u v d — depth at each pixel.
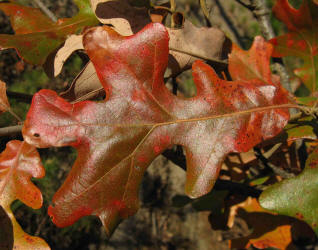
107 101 0.15
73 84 0.16
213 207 0.27
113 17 0.17
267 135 0.16
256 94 0.17
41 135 0.14
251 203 0.26
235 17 0.67
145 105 0.15
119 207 0.15
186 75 0.64
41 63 0.18
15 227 0.16
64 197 0.14
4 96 0.18
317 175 0.16
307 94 0.62
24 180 0.17
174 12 0.18
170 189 0.65
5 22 0.58
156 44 0.15
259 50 0.19
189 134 0.16
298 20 0.19
